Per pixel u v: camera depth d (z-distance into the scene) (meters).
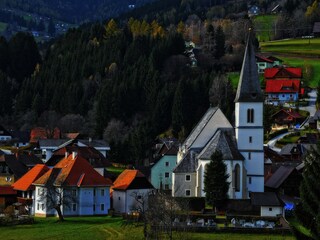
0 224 194.25
